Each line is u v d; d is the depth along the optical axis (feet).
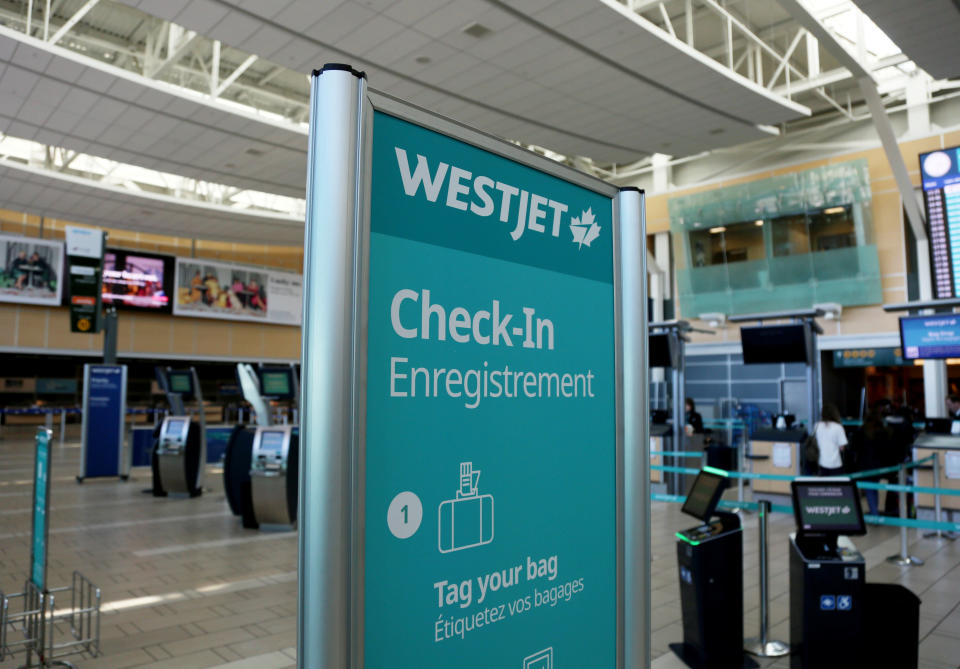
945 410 52.24
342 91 3.82
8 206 64.39
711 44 51.60
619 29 31.94
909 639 12.23
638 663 5.52
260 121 44.24
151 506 31.99
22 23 46.19
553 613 4.93
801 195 59.31
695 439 38.04
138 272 78.48
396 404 4.00
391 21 30.96
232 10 29.89
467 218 4.53
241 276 86.43
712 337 65.21
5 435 67.67
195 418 44.45
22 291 70.49
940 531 26.89
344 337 3.69
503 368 4.70
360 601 3.68
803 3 31.68
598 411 5.47
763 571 14.49
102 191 60.23
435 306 4.27
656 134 46.42
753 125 45.11
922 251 51.31
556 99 40.19
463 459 4.37
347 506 3.63
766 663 13.76
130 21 47.96
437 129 4.34
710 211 64.44
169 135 46.55
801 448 32.65
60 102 41.11
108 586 19.40
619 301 5.75
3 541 24.82
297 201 79.36
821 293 59.16
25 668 13.15
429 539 4.13
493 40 32.89
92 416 38.96
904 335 31.91
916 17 29.71
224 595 18.61
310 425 3.63
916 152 54.60
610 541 5.48
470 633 4.33
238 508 29.58
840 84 55.88
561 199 5.28
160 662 14.06
